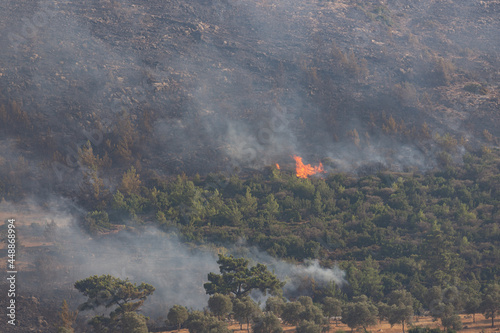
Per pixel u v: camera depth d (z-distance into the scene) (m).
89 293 145.12
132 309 144.88
